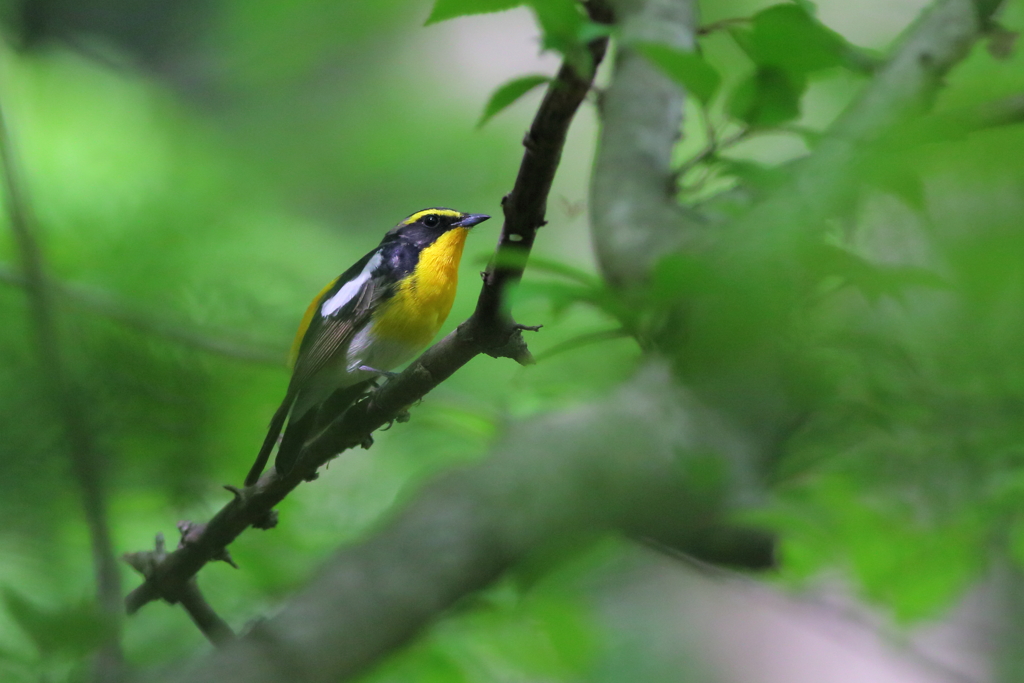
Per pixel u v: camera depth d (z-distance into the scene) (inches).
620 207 206.1
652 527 152.6
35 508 238.7
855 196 123.2
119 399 266.7
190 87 617.3
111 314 285.3
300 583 258.1
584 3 169.8
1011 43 171.2
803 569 235.0
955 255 112.3
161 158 402.9
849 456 207.5
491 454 163.6
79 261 325.1
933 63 161.8
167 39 644.1
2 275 256.4
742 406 149.2
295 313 354.6
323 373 286.7
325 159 582.2
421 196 573.6
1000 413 176.9
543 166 155.9
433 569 154.9
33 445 237.8
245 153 565.0
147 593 214.4
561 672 241.3
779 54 182.9
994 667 252.4
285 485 203.6
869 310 146.0
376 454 305.9
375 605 150.2
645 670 350.6
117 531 264.4
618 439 152.7
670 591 423.2
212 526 207.5
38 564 238.2
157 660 242.7
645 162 219.0
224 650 152.6
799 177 125.6
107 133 412.2
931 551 220.1
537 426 161.8
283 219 438.9
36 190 338.3
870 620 238.5
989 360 134.6
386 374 304.5
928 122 121.1
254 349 305.4
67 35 514.6
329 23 570.9
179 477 270.4
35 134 393.4
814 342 143.3
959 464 193.8
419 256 333.4
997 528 218.2
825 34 177.8
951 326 129.7
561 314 182.9
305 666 147.8
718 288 122.6
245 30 574.9
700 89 151.9
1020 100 124.6
